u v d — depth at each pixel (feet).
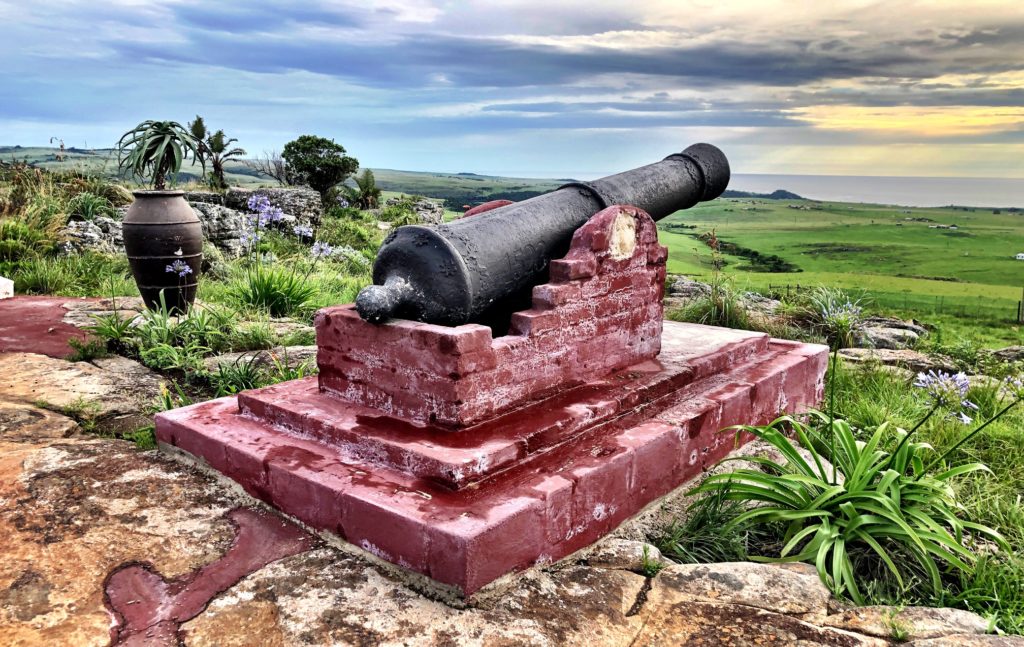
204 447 10.36
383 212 99.55
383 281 10.37
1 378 15.20
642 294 12.68
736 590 8.11
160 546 8.47
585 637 7.09
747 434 13.00
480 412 9.61
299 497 8.94
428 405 9.56
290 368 16.52
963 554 9.52
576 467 9.16
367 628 7.05
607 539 9.43
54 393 14.37
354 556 8.36
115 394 14.52
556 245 11.78
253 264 33.37
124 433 12.76
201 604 7.39
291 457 9.43
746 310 25.39
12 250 29.96
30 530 8.70
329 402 10.65
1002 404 16.89
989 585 8.87
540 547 8.34
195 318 19.15
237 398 11.69
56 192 39.75
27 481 9.95
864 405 16.05
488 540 7.57
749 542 10.05
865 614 7.74
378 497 8.24
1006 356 25.34
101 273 29.07
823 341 24.62
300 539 8.73
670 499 10.78
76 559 8.13
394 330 9.75
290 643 6.81
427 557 7.66
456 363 9.14
